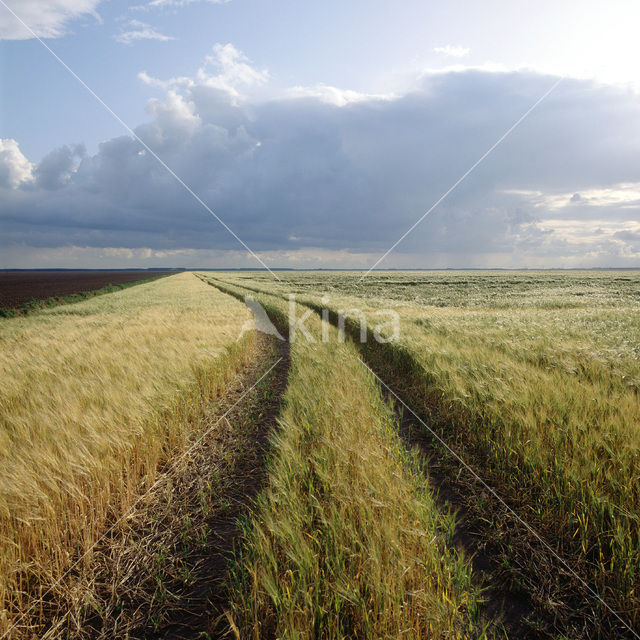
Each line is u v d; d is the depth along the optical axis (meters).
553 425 4.01
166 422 5.11
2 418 4.57
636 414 4.05
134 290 50.53
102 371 6.84
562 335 9.14
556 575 2.72
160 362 7.38
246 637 2.20
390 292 37.09
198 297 30.36
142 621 2.51
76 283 74.25
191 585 2.76
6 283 74.81
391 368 8.85
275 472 3.75
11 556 2.63
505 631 2.28
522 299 26.59
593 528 2.90
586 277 68.00
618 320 11.74
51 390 5.78
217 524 3.45
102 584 2.77
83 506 3.12
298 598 2.23
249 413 6.38
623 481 3.13
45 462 3.38
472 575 2.77
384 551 2.45
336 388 6.10
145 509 3.65
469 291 37.97
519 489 3.60
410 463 4.27
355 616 2.19
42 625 2.51
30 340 11.09
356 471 3.42
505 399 4.75
